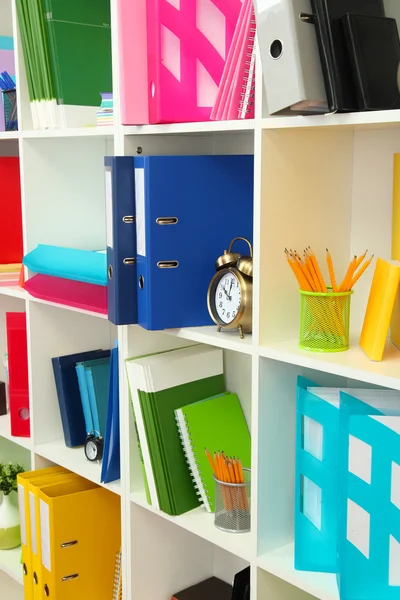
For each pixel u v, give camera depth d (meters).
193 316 1.62
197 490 1.75
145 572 1.91
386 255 1.49
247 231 1.67
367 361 1.29
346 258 1.56
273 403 1.46
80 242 2.22
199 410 1.75
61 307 2.01
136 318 1.64
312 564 1.43
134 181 1.60
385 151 1.47
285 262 1.44
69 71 1.95
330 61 1.19
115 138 1.71
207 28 1.54
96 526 2.04
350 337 1.48
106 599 2.08
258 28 1.26
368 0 1.23
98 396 2.09
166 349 1.85
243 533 1.62
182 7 1.52
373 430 1.25
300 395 1.41
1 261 2.42
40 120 2.02
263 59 1.26
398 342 1.36
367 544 1.27
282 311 1.45
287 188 1.42
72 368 2.17
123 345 1.79
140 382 1.71
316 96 1.21
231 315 1.53
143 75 1.58
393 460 1.24
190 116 1.56
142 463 1.78
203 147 1.82
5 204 2.41
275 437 1.48
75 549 2.01
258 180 1.38
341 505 1.30
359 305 1.56
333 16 1.19
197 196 1.59
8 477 2.37
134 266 1.62
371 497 1.26
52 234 2.16
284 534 1.53
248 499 1.63
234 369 1.88
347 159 1.52
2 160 2.39
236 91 1.43
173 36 1.52
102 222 2.26
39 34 1.94
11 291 2.19
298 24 1.19
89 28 1.98
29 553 2.10
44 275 2.10
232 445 1.79
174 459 1.72
